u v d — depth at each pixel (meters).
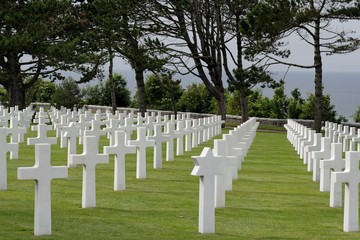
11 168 22.83
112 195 17.91
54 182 19.78
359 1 49.84
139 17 54.12
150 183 20.38
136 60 53.62
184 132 31.45
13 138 25.73
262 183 21.48
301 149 30.47
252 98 66.38
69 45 52.06
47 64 57.06
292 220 15.55
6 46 50.56
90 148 15.94
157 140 24.09
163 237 13.36
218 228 14.33
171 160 26.95
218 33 57.12
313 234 14.17
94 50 55.81
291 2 50.38
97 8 54.12
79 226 14.05
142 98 59.81
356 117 61.53
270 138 45.28
